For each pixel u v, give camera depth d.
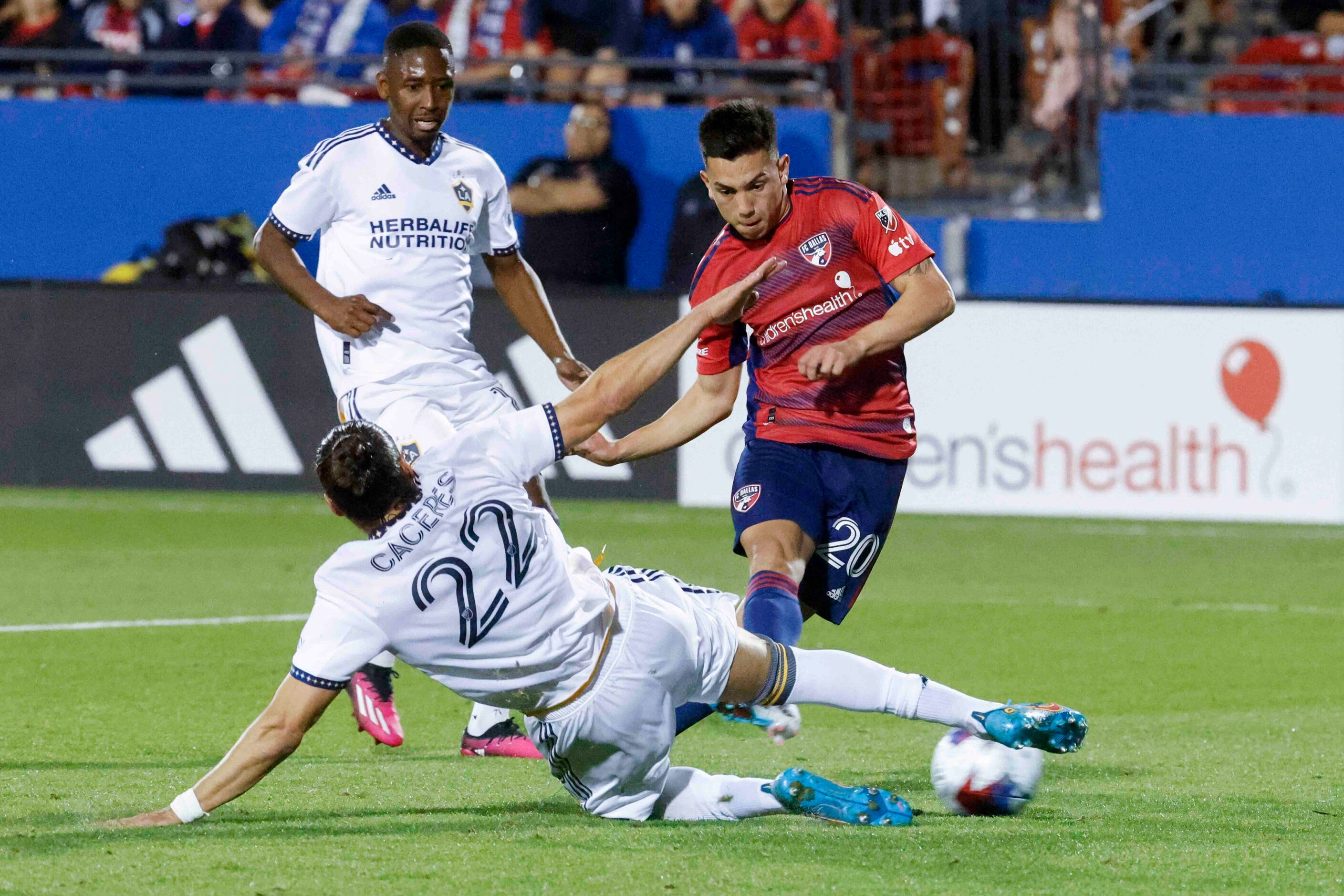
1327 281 49.03
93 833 13.52
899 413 17.62
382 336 19.47
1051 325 42.66
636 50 50.16
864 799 14.02
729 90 47.22
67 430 43.88
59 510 40.84
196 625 27.17
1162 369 42.75
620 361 13.71
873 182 50.97
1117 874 12.46
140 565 33.56
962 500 42.84
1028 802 14.55
